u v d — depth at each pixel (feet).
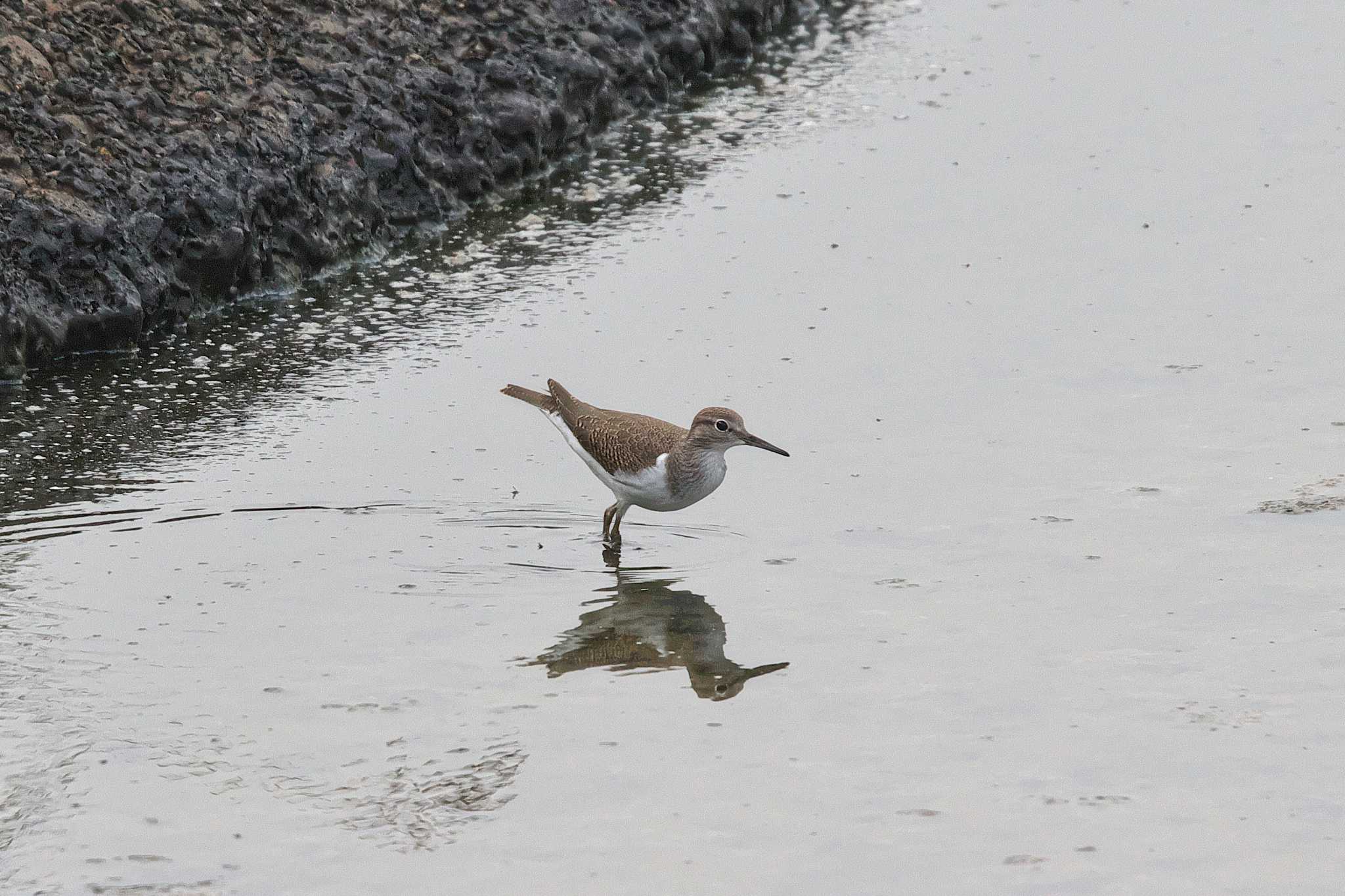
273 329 54.85
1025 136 74.23
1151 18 91.81
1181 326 54.44
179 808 29.19
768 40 87.35
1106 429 46.91
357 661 35.01
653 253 61.87
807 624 36.81
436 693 33.71
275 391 50.08
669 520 43.21
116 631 35.91
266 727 32.07
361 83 63.72
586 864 27.58
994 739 31.53
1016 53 86.07
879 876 27.22
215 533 41.09
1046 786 29.84
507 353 53.26
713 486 41.91
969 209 65.92
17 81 54.54
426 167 64.69
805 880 27.12
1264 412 47.60
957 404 49.01
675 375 51.47
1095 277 59.00
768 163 71.10
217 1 62.95
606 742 31.63
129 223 53.26
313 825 28.71
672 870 27.40
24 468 44.27
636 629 36.88
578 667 35.04
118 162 54.29
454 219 65.05
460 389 50.67
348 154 61.57
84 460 44.91
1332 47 85.66
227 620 36.68
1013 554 39.81
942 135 74.49
